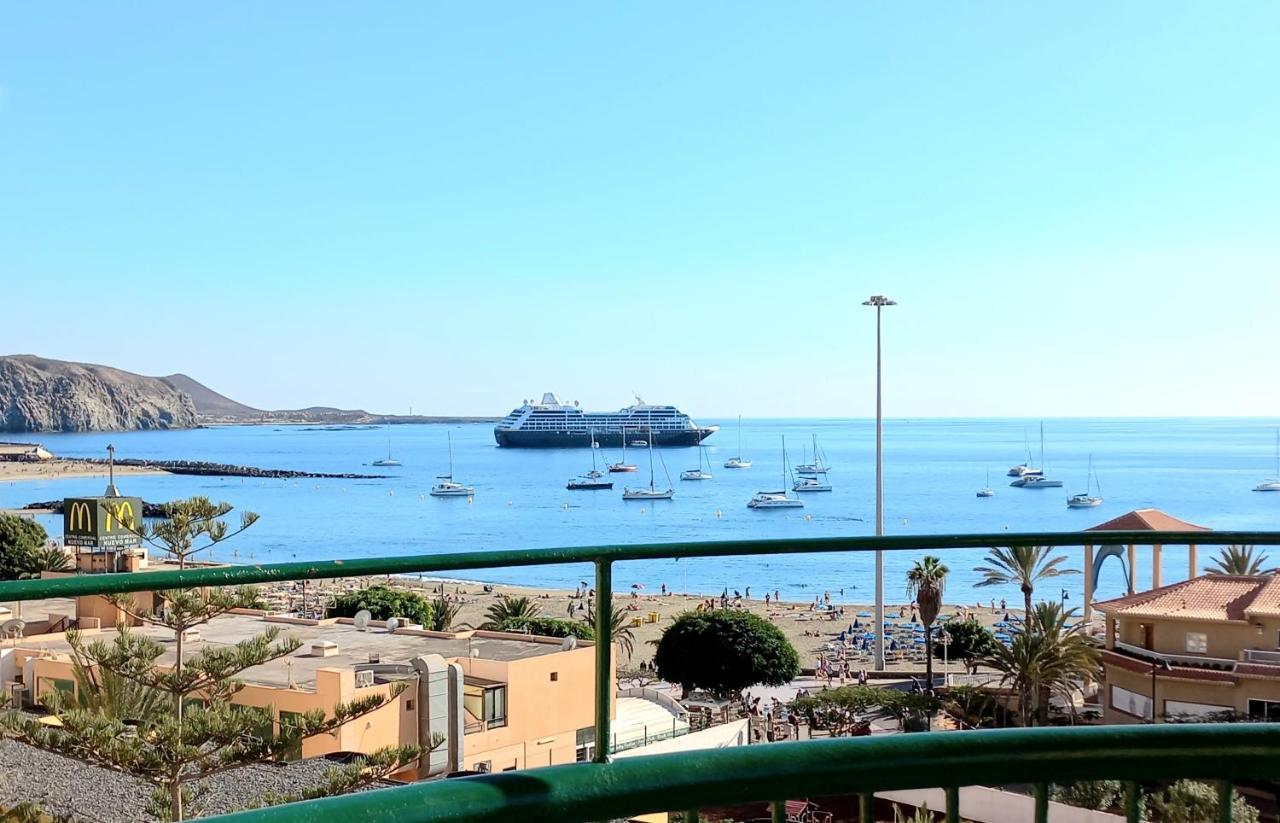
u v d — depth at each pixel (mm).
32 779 15094
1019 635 26375
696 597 84000
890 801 10797
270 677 22469
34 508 154375
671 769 1807
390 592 53469
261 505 165250
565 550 1840
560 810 1729
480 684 23703
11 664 23641
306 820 1565
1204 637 24156
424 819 1634
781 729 28156
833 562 111500
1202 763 1930
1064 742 1920
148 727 13586
